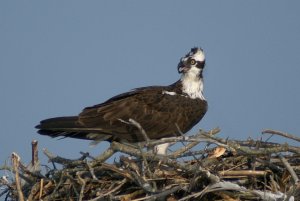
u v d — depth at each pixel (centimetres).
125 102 1578
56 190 1342
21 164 1407
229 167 1347
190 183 1262
